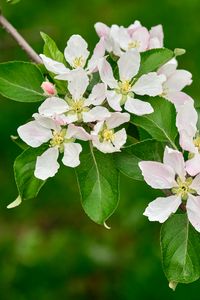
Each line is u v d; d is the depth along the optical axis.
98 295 1.08
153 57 0.57
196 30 1.11
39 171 0.54
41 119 0.54
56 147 0.54
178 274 0.53
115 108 0.54
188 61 1.09
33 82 0.57
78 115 0.54
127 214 1.08
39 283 1.09
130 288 1.02
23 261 1.10
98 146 0.54
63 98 0.56
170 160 0.53
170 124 0.55
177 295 0.99
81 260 1.10
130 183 1.08
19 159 0.54
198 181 0.53
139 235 1.09
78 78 0.54
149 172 0.53
